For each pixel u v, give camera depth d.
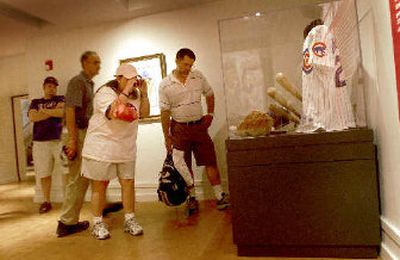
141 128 4.30
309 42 2.16
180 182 3.11
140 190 4.29
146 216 3.41
